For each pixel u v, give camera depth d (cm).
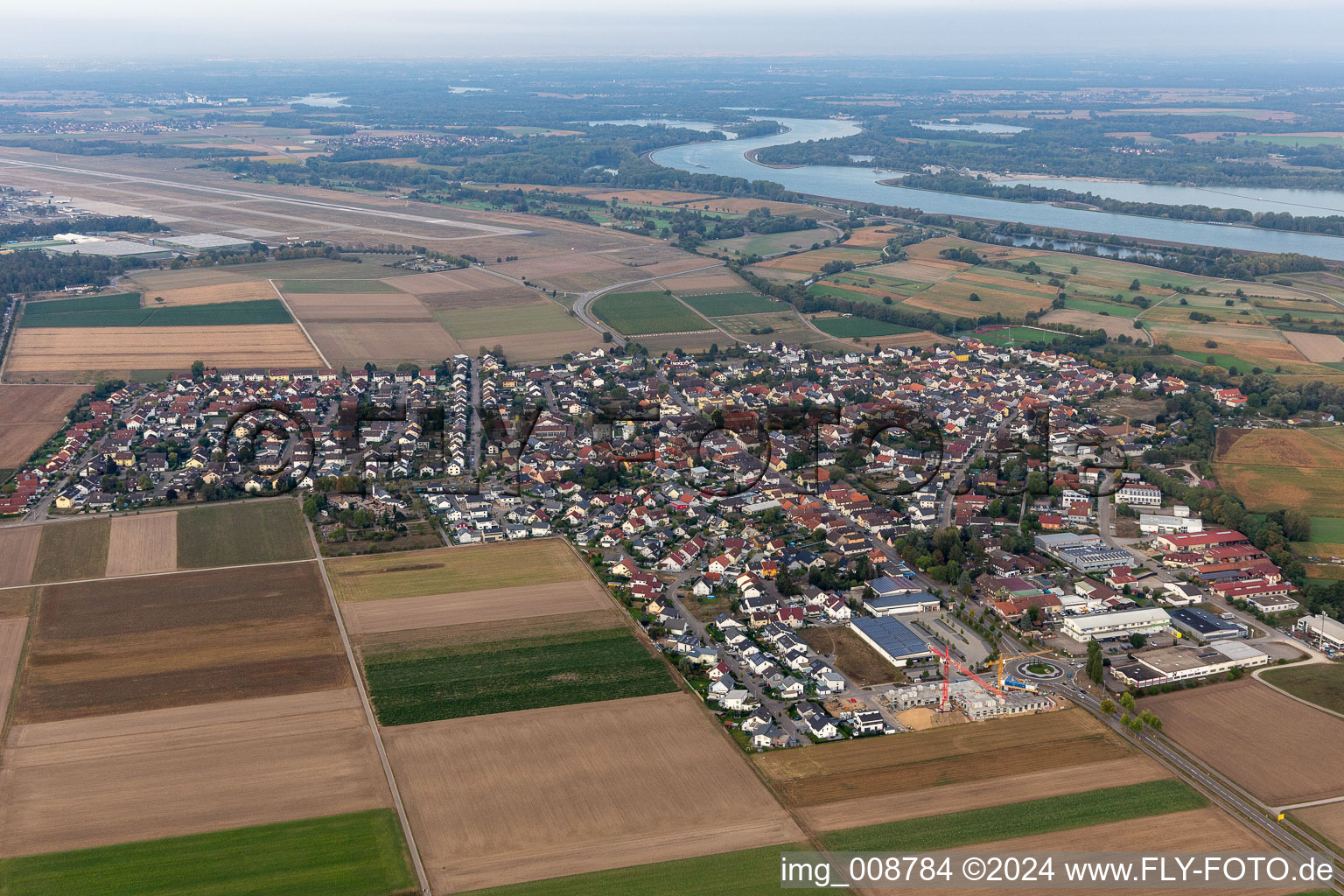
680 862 16675
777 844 17138
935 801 18375
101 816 17788
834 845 17138
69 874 16388
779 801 18325
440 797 18312
